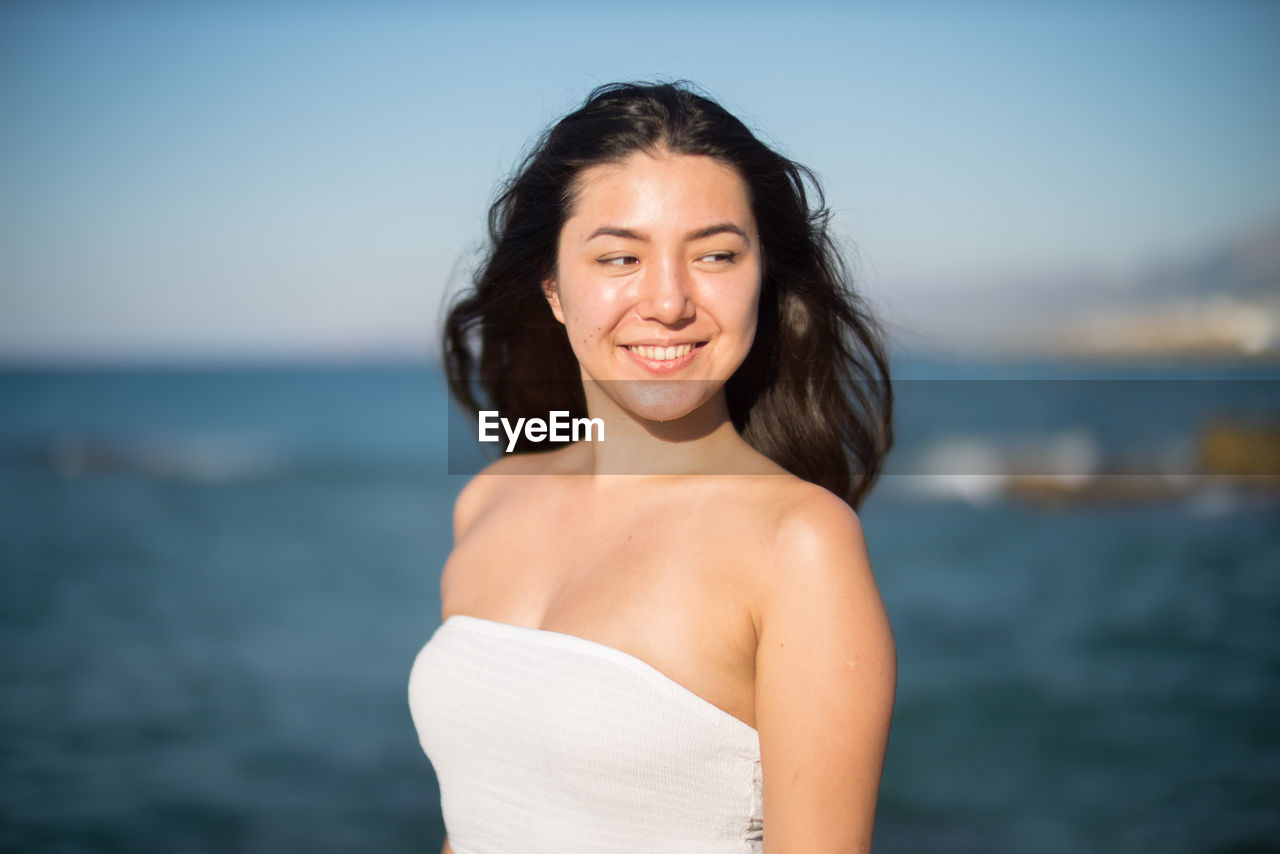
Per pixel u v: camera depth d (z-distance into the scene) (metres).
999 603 13.31
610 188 1.60
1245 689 9.69
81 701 9.44
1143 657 10.89
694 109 1.63
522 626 1.78
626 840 1.56
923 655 11.15
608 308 1.61
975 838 6.58
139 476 28.48
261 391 70.75
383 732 8.48
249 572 16.33
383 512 22.66
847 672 1.41
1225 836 6.55
